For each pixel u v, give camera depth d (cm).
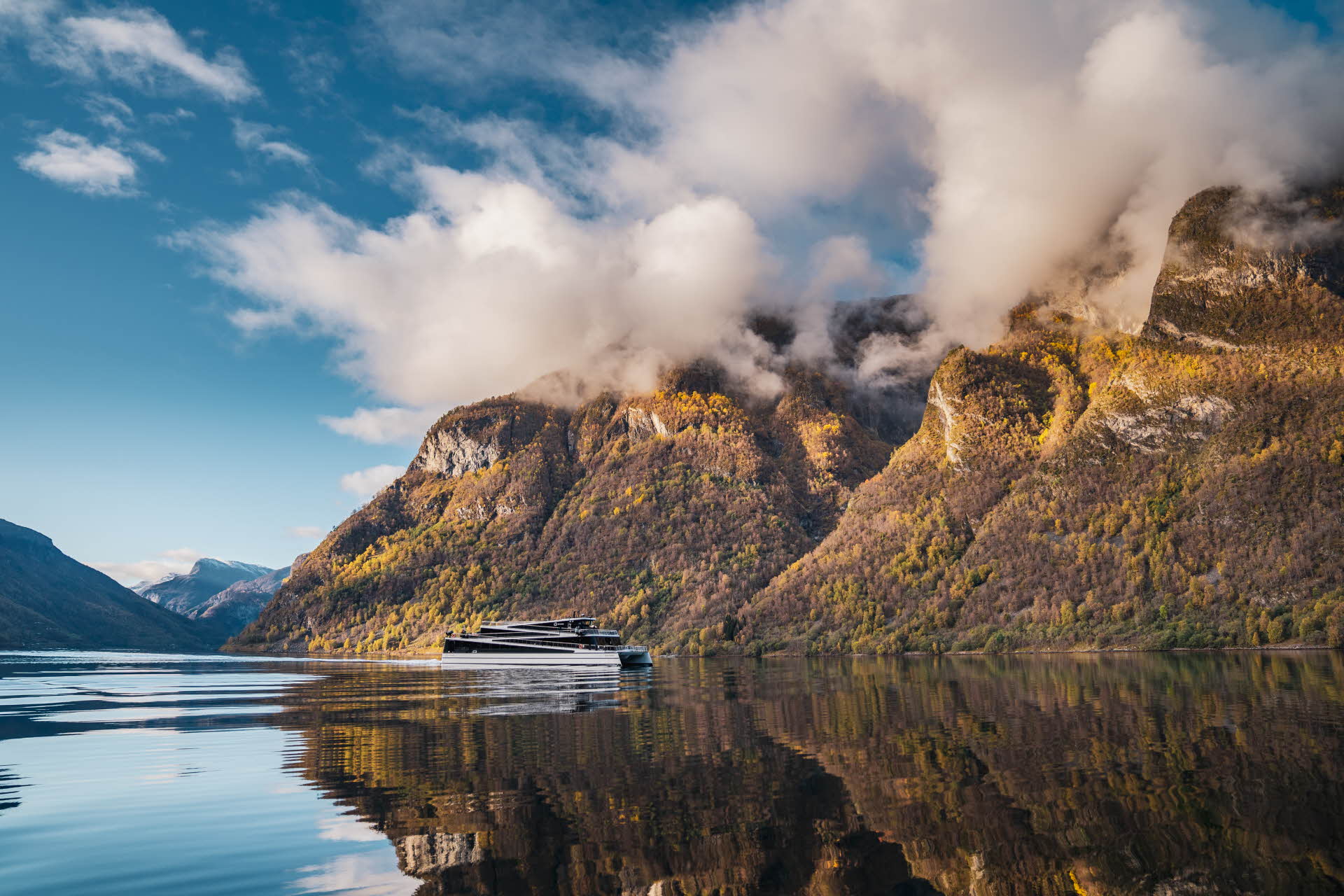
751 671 11138
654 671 11531
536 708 5703
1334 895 1792
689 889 1941
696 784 2966
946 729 4169
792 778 3022
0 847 2269
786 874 2036
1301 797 2516
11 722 5112
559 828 2433
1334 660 8956
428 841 2320
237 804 2755
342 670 12738
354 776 3195
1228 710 4525
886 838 2291
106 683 9238
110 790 2980
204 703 6462
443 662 12825
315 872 2061
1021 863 2064
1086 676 7806
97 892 1923
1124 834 2253
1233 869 1964
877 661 13762
